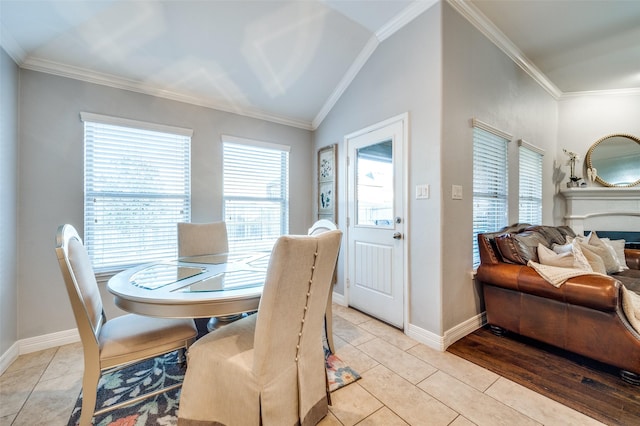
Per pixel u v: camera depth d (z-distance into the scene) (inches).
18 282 83.7
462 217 92.7
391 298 102.0
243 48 101.7
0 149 75.6
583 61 128.0
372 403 61.0
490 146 110.0
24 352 83.8
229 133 127.2
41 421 56.1
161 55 96.3
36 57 85.4
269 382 46.0
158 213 109.8
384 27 100.4
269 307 44.3
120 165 102.0
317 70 118.5
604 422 54.8
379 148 108.1
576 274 75.0
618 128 155.3
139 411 58.8
